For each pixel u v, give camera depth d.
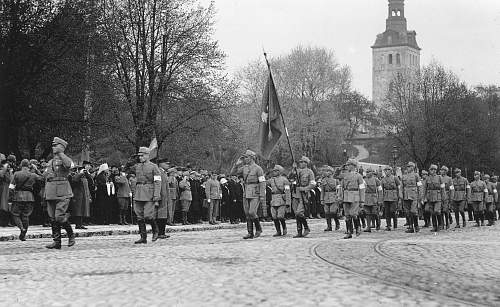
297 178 23.78
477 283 11.55
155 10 47.59
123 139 48.41
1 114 41.25
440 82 85.75
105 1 45.69
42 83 41.62
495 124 91.69
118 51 46.06
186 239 22.31
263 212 37.66
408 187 27.16
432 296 9.91
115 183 30.44
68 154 47.00
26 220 21.23
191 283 11.25
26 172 21.30
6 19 40.06
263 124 28.00
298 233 23.62
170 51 48.12
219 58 49.25
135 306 9.16
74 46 42.25
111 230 25.38
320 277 11.86
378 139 114.50
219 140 52.00
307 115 84.94
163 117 49.03
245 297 9.76
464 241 21.36
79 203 25.73
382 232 27.48
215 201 34.59
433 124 81.75
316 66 87.88
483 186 33.72
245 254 16.27
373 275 12.40
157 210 21.80
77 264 14.27
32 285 11.23
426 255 16.52
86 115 43.84
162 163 25.62
